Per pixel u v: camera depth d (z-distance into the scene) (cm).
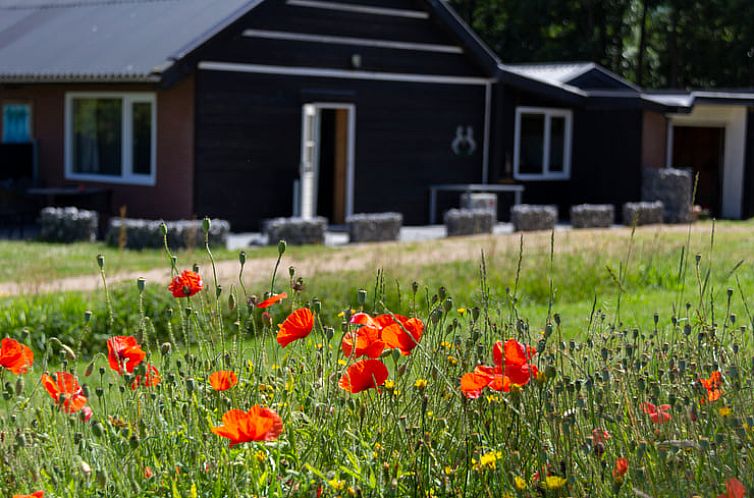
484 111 2286
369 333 358
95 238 1745
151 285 1005
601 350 381
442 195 2225
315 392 384
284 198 1966
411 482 343
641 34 4225
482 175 2297
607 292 1088
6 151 2044
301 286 398
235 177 1898
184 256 1367
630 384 381
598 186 2431
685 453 338
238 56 1888
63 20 2231
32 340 879
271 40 1931
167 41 1875
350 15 2044
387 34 2108
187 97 1853
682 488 321
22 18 2352
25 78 1948
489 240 1673
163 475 339
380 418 364
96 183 1997
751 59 4062
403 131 2153
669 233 1772
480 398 366
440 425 362
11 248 1566
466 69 2244
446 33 2197
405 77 2145
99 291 1002
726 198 2567
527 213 2036
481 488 341
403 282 1080
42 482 345
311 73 1991
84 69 1870
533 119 2395
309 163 2000
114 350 361
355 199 2092
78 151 2033
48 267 1301
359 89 2072
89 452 356
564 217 2461
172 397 381
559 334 399
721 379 391
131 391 382
